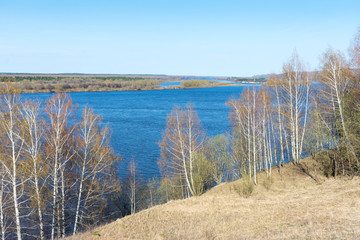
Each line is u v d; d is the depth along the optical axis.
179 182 38.28
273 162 46.03
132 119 96.94
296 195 26.77
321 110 35.16
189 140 33.66
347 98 29.73
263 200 26.95
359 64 29.09
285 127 40.09
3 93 22.34
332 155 32.91
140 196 38.53
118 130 77.50
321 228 17.06
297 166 35.03
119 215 36.59
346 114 29.66
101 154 27.83
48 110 25.62
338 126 31.00
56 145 24.41
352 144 28.64
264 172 36.06
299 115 38.31
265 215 22.38
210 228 20.95
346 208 20.61
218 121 84.12
